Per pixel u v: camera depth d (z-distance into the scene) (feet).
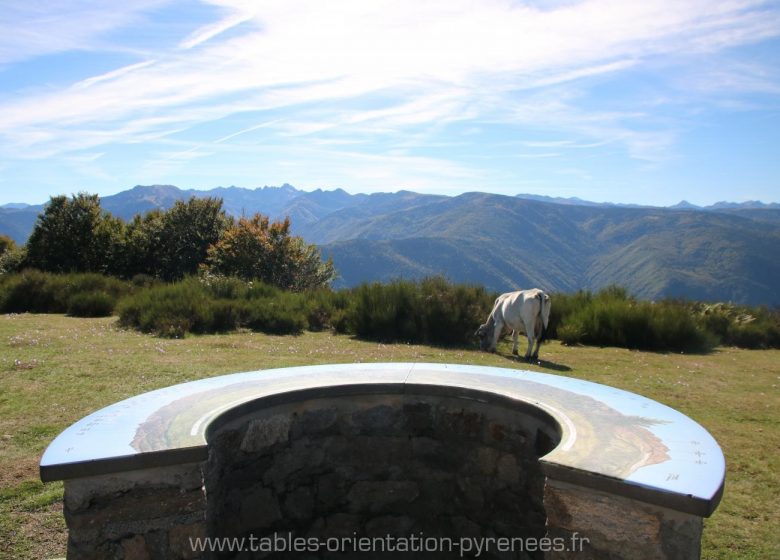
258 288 43.52
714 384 24.54
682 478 7.11
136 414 9.39
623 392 11.03
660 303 45.06
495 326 31.40
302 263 59.88
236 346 29.68
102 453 7.73
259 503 10.39
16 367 22.50
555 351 33.12
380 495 11.69
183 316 34.76
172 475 8.03
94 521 7.76
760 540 11.39
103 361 24.18
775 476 14.42
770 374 27.50
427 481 11.62
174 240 65.92
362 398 11.60
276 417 10.71
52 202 62.44
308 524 11.21
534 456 10.18
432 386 11.46
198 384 11.39
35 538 10.71
